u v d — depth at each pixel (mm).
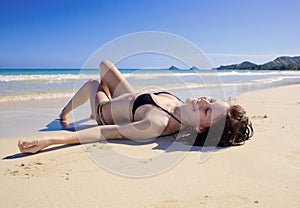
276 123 3721
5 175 2002
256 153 2500
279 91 8867
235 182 1898
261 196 1689
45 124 3826
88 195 1705
